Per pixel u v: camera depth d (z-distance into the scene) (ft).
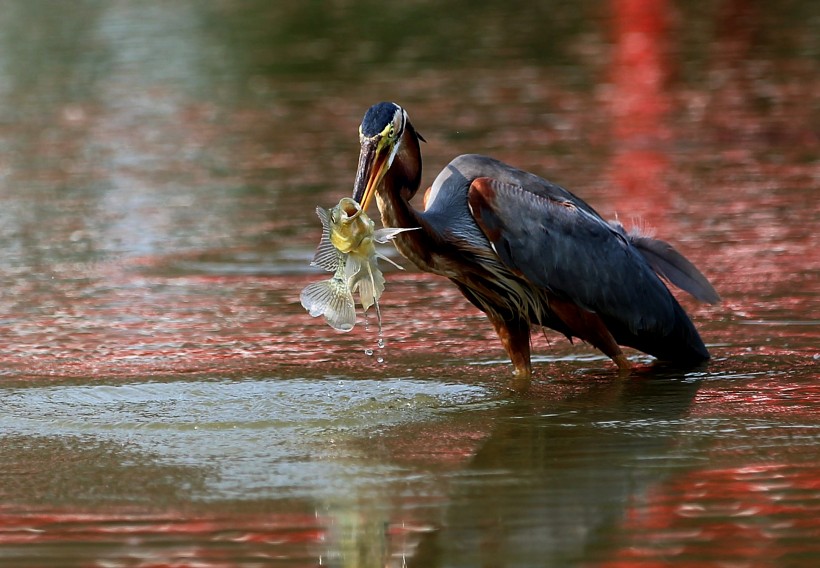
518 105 212.43
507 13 313.53
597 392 89.10
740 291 113.39
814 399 85.10
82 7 329.93
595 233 94.17
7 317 111.04
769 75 232.32
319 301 73.00
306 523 64.85
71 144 193.98
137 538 63.05
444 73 243.81
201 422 82.17
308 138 191.72
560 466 72.79
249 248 134.10
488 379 92.84
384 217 89.97
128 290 119.75
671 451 74.84
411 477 71.51
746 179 159.74
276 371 94.43
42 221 148.56
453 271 93.45
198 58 265.13
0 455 76.38
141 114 215.31
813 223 136.77
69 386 90.99
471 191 91.97
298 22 303.07
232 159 179.93
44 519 65.87
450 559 60.29
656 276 97.19
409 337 103.96
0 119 214.90
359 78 241.76
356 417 83.05
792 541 60.54
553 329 102.17
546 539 62.13
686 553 59.72
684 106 208.95
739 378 91.50
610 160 171.94
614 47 266.16
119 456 75.87
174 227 143.84
